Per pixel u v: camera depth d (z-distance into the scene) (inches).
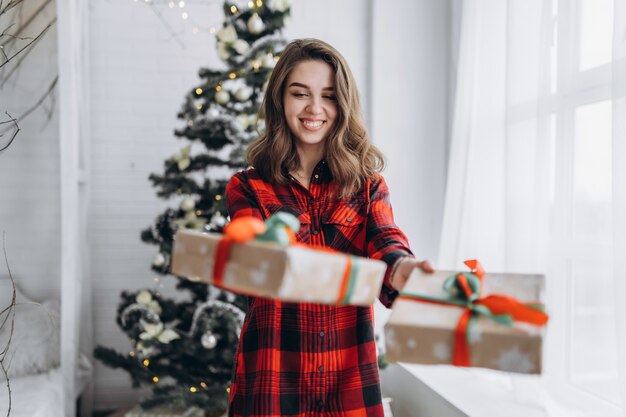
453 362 29.9
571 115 66.9
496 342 29.1
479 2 89.7
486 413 70.5
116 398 114.6
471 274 34.2
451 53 109.7
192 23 115.6
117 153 115.0
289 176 50.1
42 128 92.6
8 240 92.0
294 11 115.8
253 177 51.1
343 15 117.0
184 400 89.4
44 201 92.8
